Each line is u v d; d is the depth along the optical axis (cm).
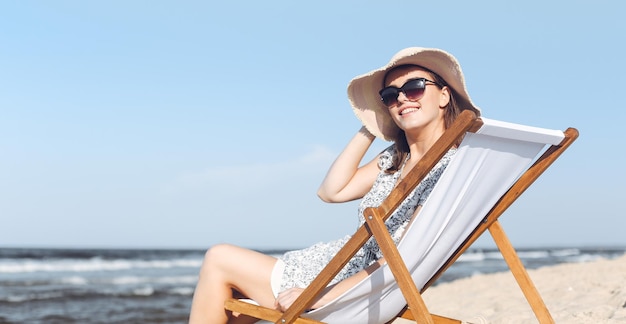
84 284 2319
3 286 2156
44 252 4697
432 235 268
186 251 6494
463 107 304
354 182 337
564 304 531
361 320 296
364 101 326
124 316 1341
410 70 301
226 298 312
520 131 245
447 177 248
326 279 268
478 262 4534
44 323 1246
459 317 575
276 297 306
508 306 589
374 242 309
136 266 3706
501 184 275
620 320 423
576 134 270
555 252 8038
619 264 953
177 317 1324
